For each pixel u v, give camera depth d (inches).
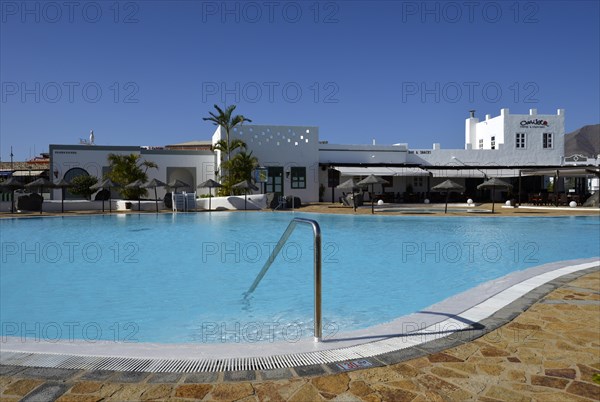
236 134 1314.0
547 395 110.3
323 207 1135.6
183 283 327.0
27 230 670.5
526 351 139.0
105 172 1255.5
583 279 244.7
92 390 111.3
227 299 278.5
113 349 140.7
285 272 367.9
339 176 1440.7
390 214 884.0
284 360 131.9
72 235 614.2
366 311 250.1
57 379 117.3
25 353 135.8
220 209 1119.6
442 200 1480.1
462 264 401.1
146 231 662.5
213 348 142.6
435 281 332.5
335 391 112.3
